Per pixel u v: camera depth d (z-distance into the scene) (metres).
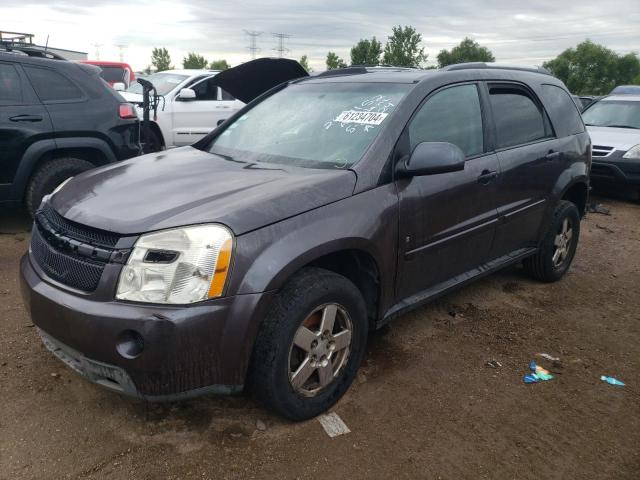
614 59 79.75
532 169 4.13
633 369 3.47
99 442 2.54
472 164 3.57
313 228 2.59
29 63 5.28
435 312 4.15
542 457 2.60
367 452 2.57
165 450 2.51
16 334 3.45
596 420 2.91
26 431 2.58
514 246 4.23
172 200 2.58
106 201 2.66
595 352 3.67
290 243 2.49
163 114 9.48
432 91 3.43
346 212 2.76
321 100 3.63
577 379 3.31
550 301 4.50
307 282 2.58
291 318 2.50
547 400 3.07
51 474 2.33
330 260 3.02
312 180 2.79
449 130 3.50
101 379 2.41
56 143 5.36
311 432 2.69
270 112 3.82
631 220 7.66
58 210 2.74
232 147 3.63
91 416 2.71
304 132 3.41
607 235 6.76
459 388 3.14
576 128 4.87
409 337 3.73
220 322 2.30
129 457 2.46
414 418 2.84
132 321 2.21
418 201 3.13
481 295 4.54
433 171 2.95
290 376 2.60
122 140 5.84
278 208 2.53
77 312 2.30
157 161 3.42
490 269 3.98
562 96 4.82
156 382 2.28
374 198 2.90
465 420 2.85
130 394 2.35
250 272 2.37
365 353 3.48
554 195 4.46
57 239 2.55
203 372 2.34
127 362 2.24
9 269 4.55
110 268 2.30
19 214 6.26
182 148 3.89
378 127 3.14
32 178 5.34
